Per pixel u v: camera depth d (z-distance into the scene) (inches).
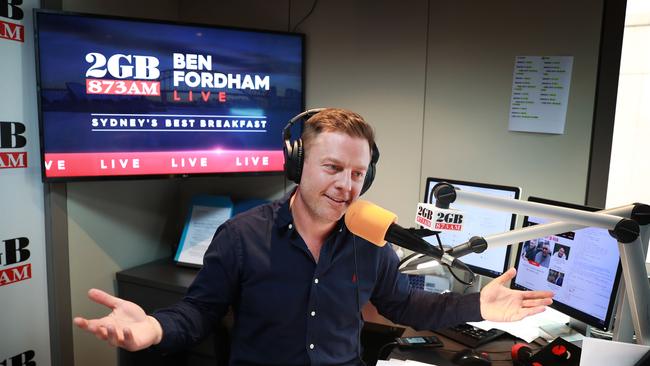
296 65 97.4
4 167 75.9
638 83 84.1
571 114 80.3
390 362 58.3
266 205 55.2
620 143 84.7
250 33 93.4
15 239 78.2
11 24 75.3
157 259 105.7
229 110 93.7
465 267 41.8
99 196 91.6
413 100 92.0
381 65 93.7
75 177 82.5
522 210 39.0
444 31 88.0
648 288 41.1
